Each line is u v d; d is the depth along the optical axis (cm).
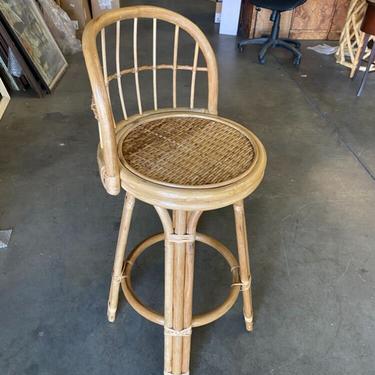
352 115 268
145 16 100
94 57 76
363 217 179
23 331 124
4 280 140
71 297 136
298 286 144
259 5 329
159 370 116
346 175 207
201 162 89
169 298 97
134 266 150
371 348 125
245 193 84
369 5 272
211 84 109
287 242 163
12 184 186
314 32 411
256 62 346
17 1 267
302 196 190
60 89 278
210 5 502
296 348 124
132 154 90
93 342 122
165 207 80
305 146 230
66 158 207
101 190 187
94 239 160
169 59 331
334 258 157
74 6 363
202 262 153
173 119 106
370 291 144
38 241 157
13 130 227
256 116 259
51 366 115
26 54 255
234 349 123
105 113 76
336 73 333
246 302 121
